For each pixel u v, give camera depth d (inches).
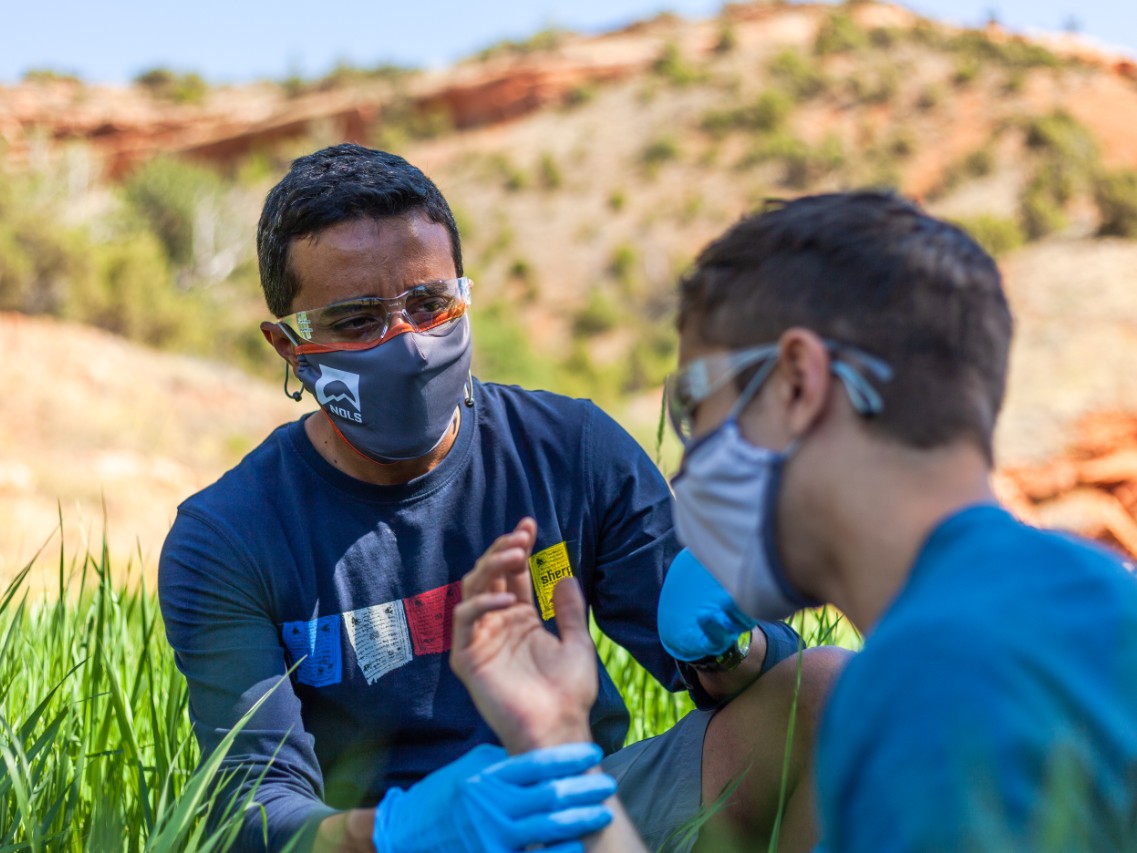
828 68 2851.9
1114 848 39.4
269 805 71.7
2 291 971.3
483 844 54.4
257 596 79.2
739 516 50.6
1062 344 1050.7
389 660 81.0
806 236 49.5
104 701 90.7
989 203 2206.0
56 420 674.8
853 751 41.5
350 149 82.7
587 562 87.0
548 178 2637.8
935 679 40.4
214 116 3228.3
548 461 86.4
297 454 83.2
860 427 47.3
